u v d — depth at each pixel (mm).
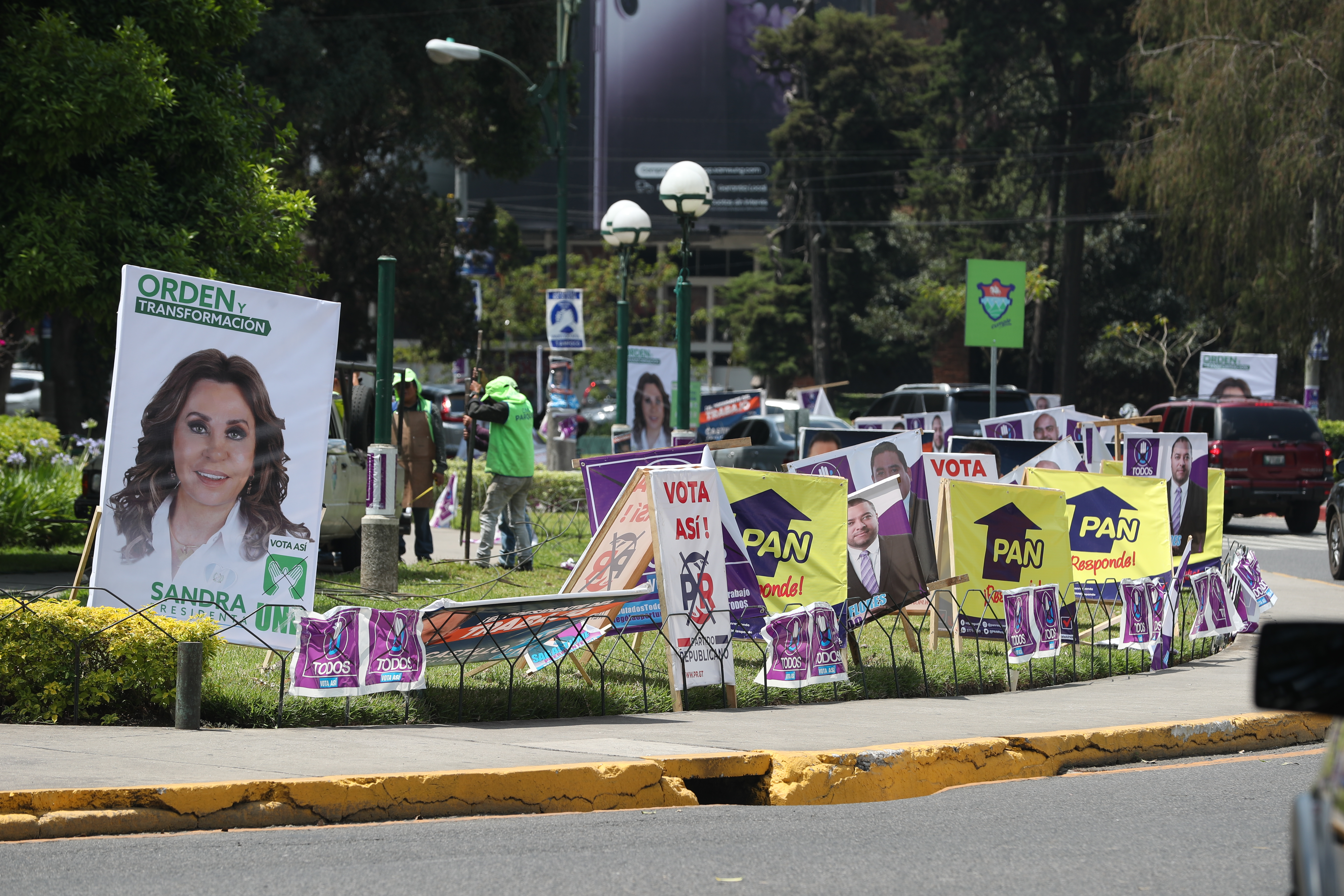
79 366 61875
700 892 8258
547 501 35750
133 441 13664
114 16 22234
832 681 15219
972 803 11234
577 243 106188
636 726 13336
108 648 12688
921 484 17922
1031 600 16938
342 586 20156
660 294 81875
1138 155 61156
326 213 61875
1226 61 53094
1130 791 11758
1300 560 33469
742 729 13164
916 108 91875
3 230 20531
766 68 94625
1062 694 16141
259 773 10477
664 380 44219
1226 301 62656
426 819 10352
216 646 13234
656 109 105062
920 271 93688
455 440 58344
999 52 82875
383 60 54375
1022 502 17891
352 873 8648
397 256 62438
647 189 105125
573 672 15547
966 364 96938
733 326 97938
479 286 74188
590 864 8961
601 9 104438
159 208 22344
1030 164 86500
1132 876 8711
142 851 9180
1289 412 40781
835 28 89812
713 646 14711
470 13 57719
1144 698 15828
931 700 15531
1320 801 4273
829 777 11484
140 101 20734
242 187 23547
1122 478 20516
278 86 53250
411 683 13125
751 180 105688
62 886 8281
